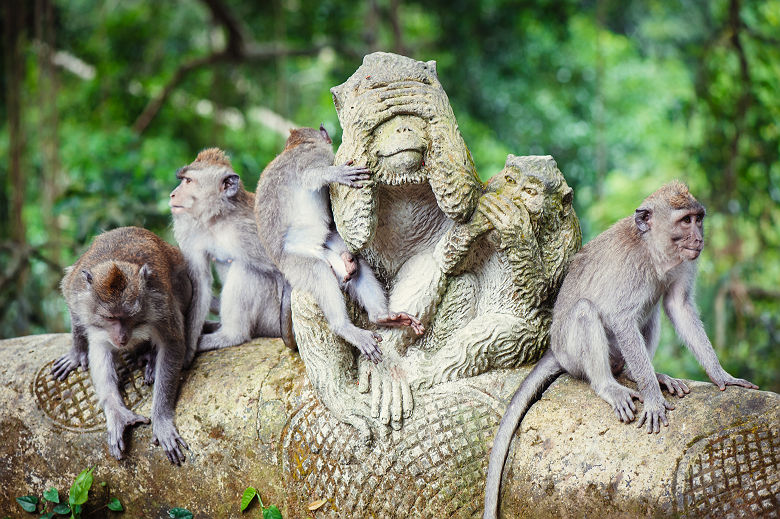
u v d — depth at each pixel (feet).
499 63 55.57
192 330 19.02
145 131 50.75
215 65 48.26
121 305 16.89
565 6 54.80
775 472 13.43
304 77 54.95
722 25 41.06
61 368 18.52
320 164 16.96
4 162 43.55
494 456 14.89
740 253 33.68
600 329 15.33
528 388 15.47
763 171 36.09
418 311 16.37
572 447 14.69
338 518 15.70
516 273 15.87
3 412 18.40
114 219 28.68
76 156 41.22
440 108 15.12
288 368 17.43
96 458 17.61
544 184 15.74
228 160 20.48
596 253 15.98
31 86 47.06
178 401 17.51
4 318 29.58
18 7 36.96
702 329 15.79
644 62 55.57
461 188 15.19
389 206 16.08
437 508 15.21
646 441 14.29
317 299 16.57
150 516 17.37
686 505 13.58
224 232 19.54
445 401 15.80
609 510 14.07
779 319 31.91
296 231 16.96
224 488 16.80
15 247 29.66
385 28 54.85
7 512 18.31
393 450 15.51
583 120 54.95
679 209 15.24
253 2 54.29
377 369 16.26
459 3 54.49
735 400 14.35
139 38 52.85
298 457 16.20
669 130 52.90
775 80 38.17
